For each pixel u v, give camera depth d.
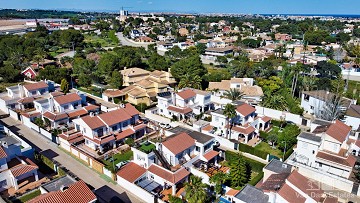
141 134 72.81
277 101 88.00
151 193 47.84
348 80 121.94
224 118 70.75
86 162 59.69
